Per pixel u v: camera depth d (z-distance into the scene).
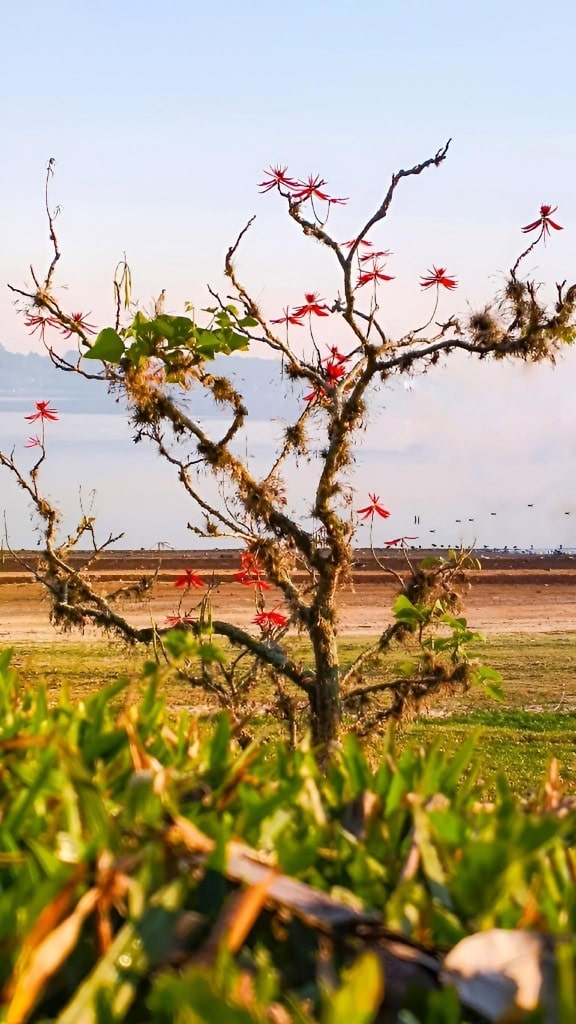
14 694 2.41
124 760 1.79
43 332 5.22
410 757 1.88
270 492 5.41
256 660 5.64
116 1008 1.18
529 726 12.41
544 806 1.78
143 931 1.25
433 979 1.24
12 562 32.16
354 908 1.34
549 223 5.13
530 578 34.28
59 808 1.50
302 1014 1.14
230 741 1.90
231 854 1.38
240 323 5.32
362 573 29.91
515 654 18.64
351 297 5.18
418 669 5.61
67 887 1.22
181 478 5.38
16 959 1.18
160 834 1.40
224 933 1.23
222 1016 1.03
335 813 1.71
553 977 1.22
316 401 5.66
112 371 5.25
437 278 5.29
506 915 1.39
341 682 5.51
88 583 5.73
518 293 5.22
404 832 1.66
